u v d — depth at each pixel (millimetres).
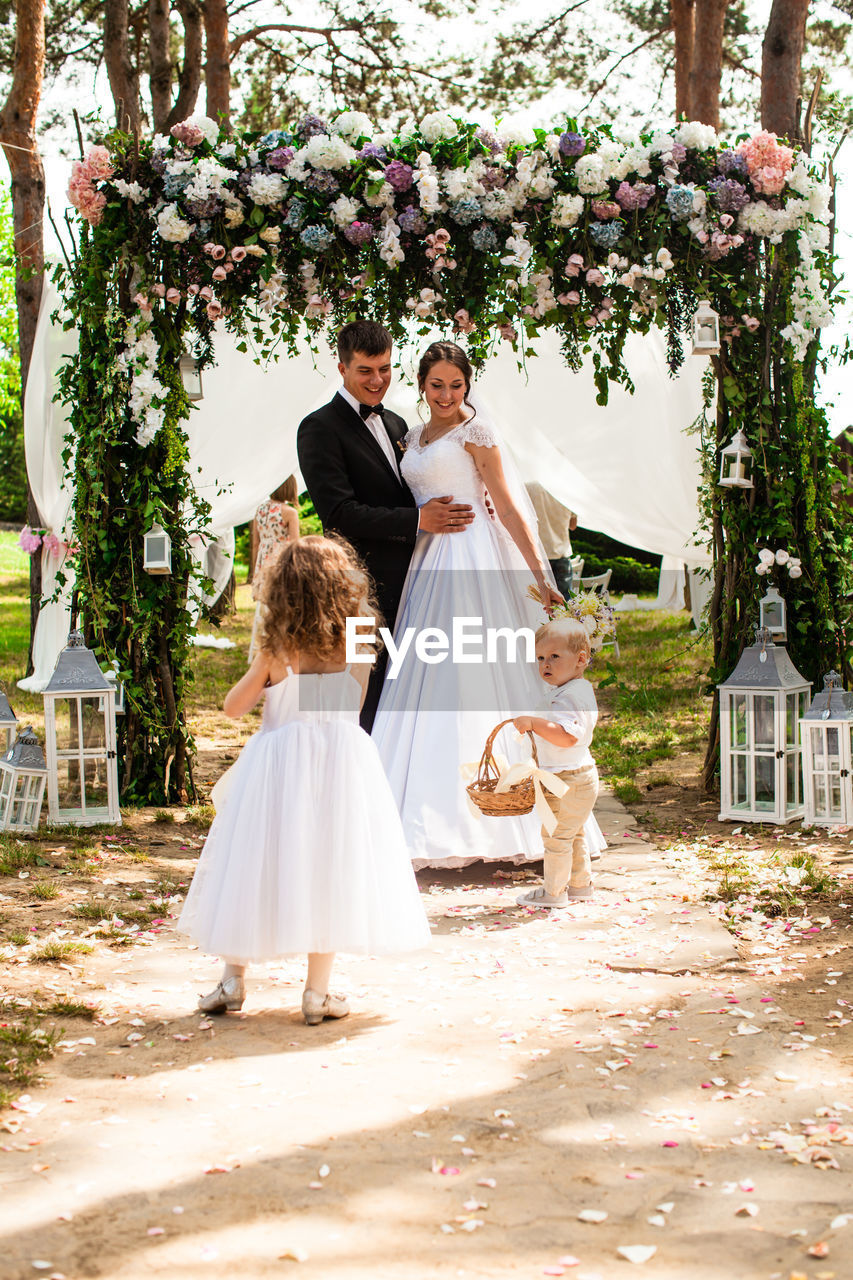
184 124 5617
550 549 11172
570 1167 2395
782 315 6055
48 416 8289
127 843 5480
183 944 4062
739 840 5504
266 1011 3400
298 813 3191
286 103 15211
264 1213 2211
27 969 3736
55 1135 2553
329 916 3156
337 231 5715
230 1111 2682
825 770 5652
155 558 5973
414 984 3639
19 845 5234
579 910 4441
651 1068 2924
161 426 5945
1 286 20953
